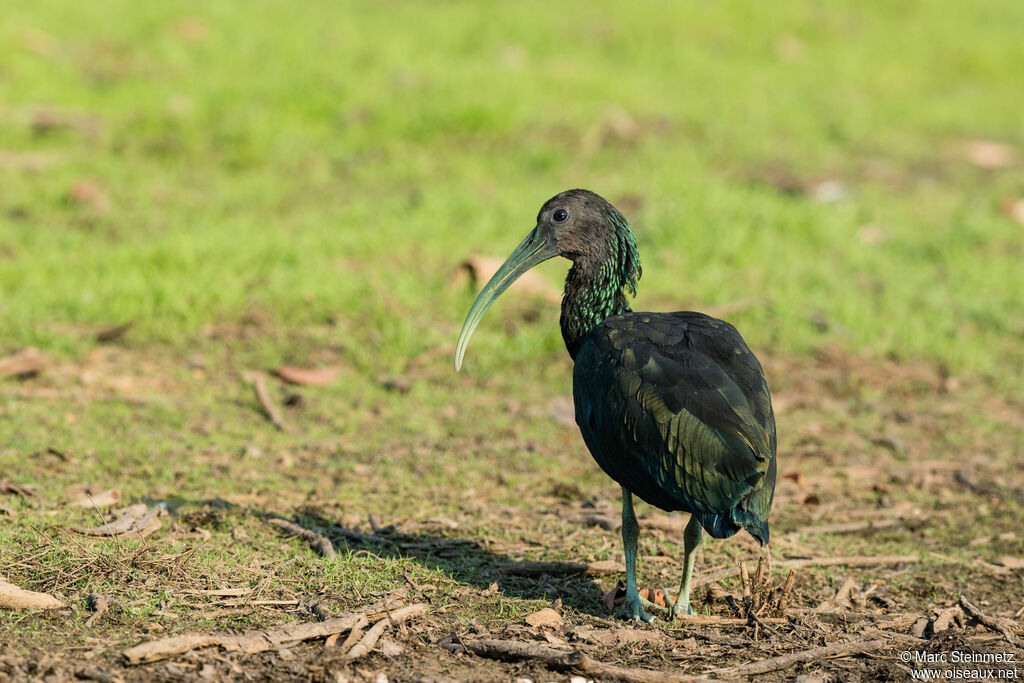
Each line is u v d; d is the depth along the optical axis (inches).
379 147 779.4
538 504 383.9
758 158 815.1
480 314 342.0
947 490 418.0
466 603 298.2
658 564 337.7
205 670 248.5
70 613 273.9
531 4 1096.8
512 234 639.8
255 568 309.4
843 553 356.8
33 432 412.2
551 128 816.9
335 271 573.0
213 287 545.6
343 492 383.6
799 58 1061.8
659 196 694.5
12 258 579.2
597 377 290.7
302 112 810.2
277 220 656.4
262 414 451.8
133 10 958.4
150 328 518.9
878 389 509.4
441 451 426.6
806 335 545.6
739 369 283.7
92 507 347.9
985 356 542.3
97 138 754.2
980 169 846.5
